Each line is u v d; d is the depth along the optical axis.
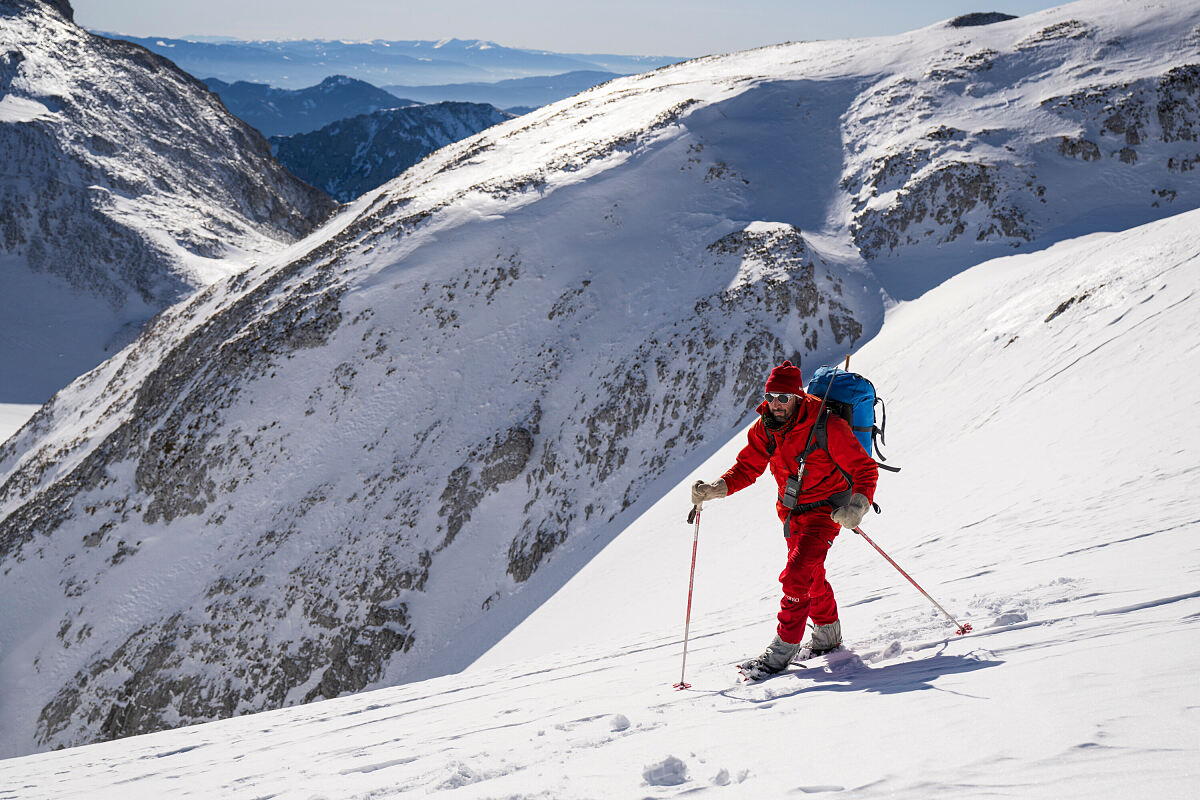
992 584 5.86
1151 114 47.81
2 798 6.03
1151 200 43.53
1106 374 15.19
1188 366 12.45
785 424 4.75
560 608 27.31
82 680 34.91
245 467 40.59
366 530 36.56
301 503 38.47
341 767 4.68
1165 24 55.88
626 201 50.09
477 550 35.03
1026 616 4.18
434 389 41.66
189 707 33.22
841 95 60.44
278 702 32.59
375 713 7.48
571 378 40.31
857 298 40.22
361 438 40.47
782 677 4.46
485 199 52.19
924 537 11.41
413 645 32.50
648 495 33.31
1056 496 10.04
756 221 47.03
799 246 41.91
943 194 44.81
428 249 48.34
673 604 19.83
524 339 42.94
